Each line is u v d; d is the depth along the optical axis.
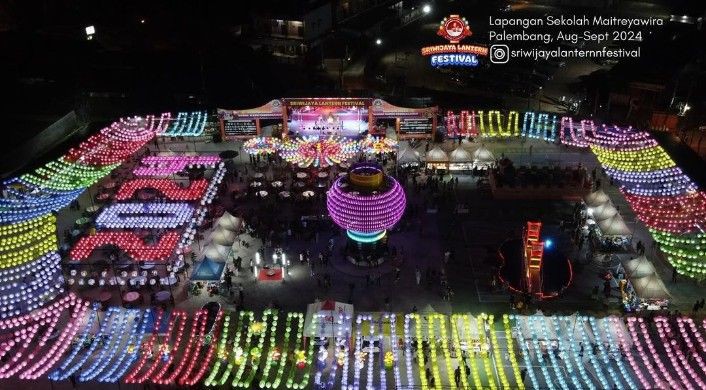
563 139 82.31
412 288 59.22
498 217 69.75
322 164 77.50
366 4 131.88
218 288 58.59
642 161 75.19
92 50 105.25
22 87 94.12
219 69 105.56
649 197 68.44
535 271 57.62
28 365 50.78
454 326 52.34
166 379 49.25
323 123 84.00
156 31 116.94
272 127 89.25
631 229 67.19
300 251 64.25
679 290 58.03
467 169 78.44
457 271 61.38
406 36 131.00
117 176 78.69
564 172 74.81
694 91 95.25
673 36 109.81
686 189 69.00
